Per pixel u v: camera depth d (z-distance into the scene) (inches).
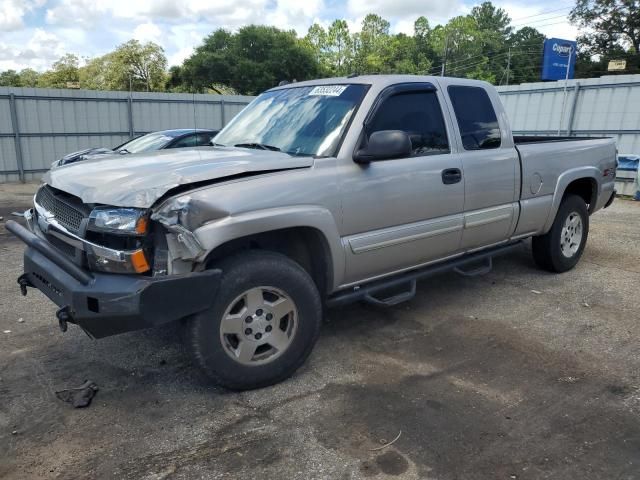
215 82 2202.3
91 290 112.6
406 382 136.9
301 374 141.0
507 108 713.6
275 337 131.2
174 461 105.9
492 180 179.6
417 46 3346.5
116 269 114.0
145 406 125.6
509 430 115.8
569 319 179.8
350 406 125.5
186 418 120.7
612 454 107.8
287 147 150.3
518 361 148.9
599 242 290.8
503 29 4001.0
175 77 2262.6
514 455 107.3
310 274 145.9
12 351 154.5
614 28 2114.9
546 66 1016.2
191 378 138.6
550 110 665.0
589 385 135.4
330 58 3223.4
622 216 373.4
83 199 118.4
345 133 144.3
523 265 242.7
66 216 128.2
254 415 121.9
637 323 176.6
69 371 142.6
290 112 162.4
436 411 123.2
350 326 173.5
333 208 137.1
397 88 156.9
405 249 157.6
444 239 168.6
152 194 113.0
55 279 121.6
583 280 221.9
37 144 692.7
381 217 148.7
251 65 2137.1
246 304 125.6
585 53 2230.6
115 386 134.9
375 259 150.9
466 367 145.3
